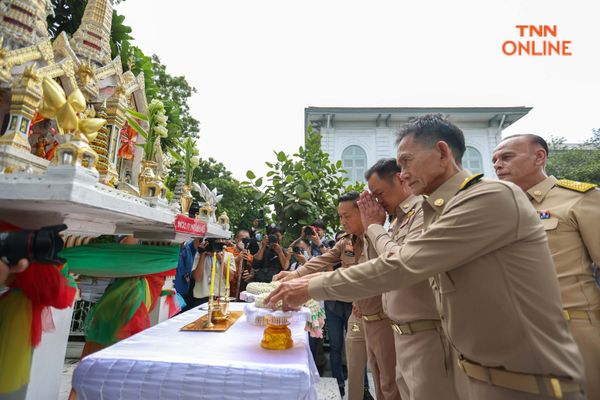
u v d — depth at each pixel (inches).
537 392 41.3
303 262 163.3
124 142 109.5
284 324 58.7
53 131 76.8
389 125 561.3
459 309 48.3
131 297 83.7
